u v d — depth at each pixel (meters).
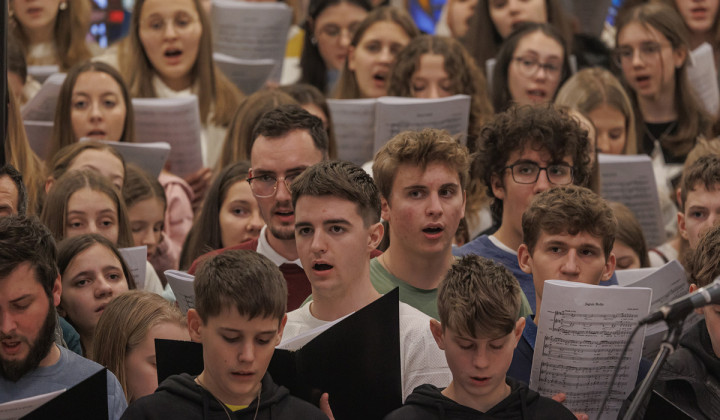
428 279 8.95
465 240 12.10
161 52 15.32
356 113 13.15
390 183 8.84
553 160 10.05
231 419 6.79
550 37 15.15
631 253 12.02
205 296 6.77
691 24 17.41
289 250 9.66
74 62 16.84
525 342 8.39
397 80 14.35
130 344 8.59
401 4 20.58
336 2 17.58
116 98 13.60
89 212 10.75
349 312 7.93
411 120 12.88
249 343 6.74
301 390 7.14
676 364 8.16
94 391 6.56
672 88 15.70
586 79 14.67
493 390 7.14
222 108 15.55
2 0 9.39
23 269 7.09
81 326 9.55
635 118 15.79
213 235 11.74
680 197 12.13
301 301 9.59
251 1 19.06
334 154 13.19
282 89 13.50
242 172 11.85
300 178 7.99
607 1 18.91
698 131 15.62
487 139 10.48
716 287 6.37
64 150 12.20
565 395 7.75
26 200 9.05
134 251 10.16
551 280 7.74
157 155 12.70
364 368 7.15
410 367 7.82
